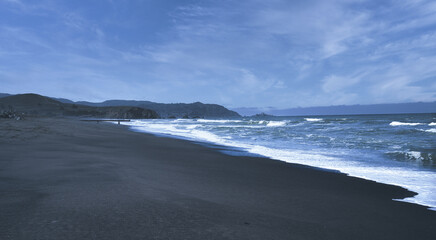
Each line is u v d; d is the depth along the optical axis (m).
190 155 10.91
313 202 4.86
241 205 4.22
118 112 146.00
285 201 4.79
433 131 20.52
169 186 5.17
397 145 14.13
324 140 17.23
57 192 3.98
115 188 4.47
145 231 2.68
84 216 2.99
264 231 3.06
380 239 3.24
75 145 11.29
